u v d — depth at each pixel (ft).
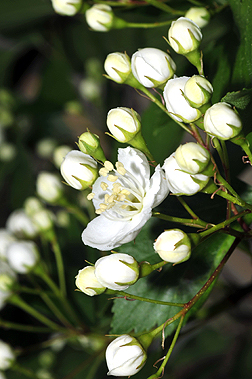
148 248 0.73
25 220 0.85
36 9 0.93
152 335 0.67
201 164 0.65
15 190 1.10
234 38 0.74
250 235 0.69
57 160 0.84
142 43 0.90
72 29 1.01
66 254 0.88
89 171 0.69
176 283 0.72
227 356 1.02
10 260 0.81
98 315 0.80
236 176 0.73
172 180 0.66
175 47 0.70
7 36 1.01
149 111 0.79
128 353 0.66
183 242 0.66
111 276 0.66
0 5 0.91
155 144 0.78
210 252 0.72
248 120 0.68
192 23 0.69
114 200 0.69
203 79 0.66
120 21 0.77
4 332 0.88
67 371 0.89
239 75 0.71
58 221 0.90
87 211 0.89
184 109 0.67
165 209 0.73
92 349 0.87
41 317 0.82
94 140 0.69
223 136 0.66
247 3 0.70
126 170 0.69
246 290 0.77
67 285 0.85
